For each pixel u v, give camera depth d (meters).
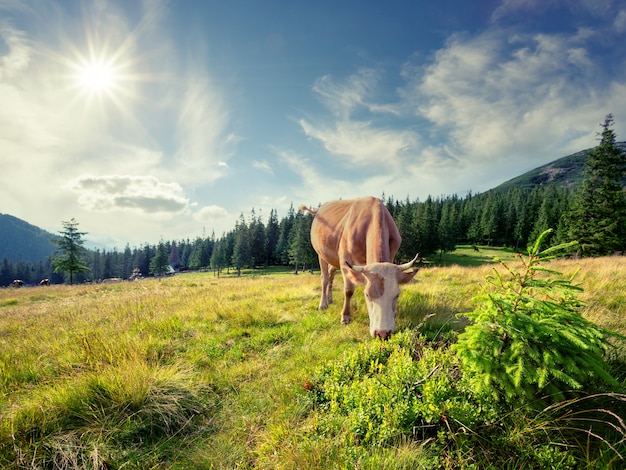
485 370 2.36
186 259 137.12
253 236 77.31
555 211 62.59
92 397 3.14
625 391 2.42
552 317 2.49
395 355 3.59
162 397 3.23
